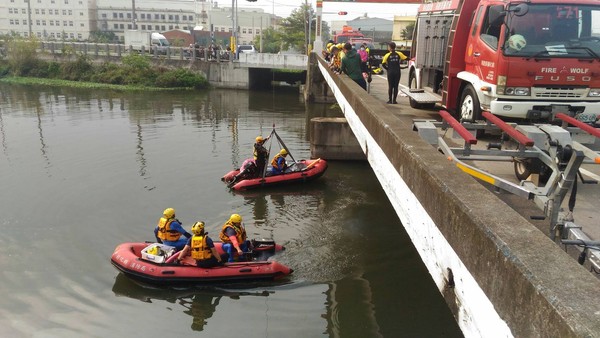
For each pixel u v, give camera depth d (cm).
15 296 771
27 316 718
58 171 1416
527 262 237
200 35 7556
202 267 807
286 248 939
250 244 908
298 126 2248
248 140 1886
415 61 1171
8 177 1355
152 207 1147
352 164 1586
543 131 493
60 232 1005
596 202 509
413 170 455
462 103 827
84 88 3603
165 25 9944
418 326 694
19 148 1681
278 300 768
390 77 1162
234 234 866
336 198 1239
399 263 881
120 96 3206
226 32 8588
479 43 746
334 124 1592
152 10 9800
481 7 768
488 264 274
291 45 5831
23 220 1060
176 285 803
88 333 681
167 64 3912
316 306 748
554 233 386
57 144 1745
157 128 2092
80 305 753
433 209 384
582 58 662
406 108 1107
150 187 1285
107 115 2423
